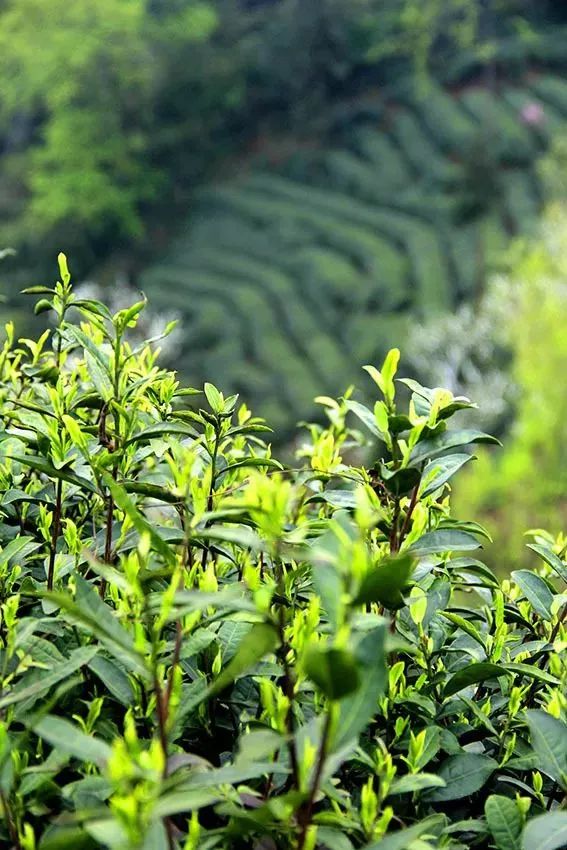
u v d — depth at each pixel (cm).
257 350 3338
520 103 4331
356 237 3753
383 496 161
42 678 119
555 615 157
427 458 148
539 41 4650
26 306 4131
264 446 204
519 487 1358
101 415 156
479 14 4888
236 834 106
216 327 3462
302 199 4281
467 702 138
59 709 136
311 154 4553
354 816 115
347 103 4734
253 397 3131
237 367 3250
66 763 114
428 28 4494
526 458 1389
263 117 4850
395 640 102
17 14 4631
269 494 107
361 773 137
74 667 117
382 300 3447
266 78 4838
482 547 139
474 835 136
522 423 1516
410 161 4300
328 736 95
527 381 1581
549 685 153
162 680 127
